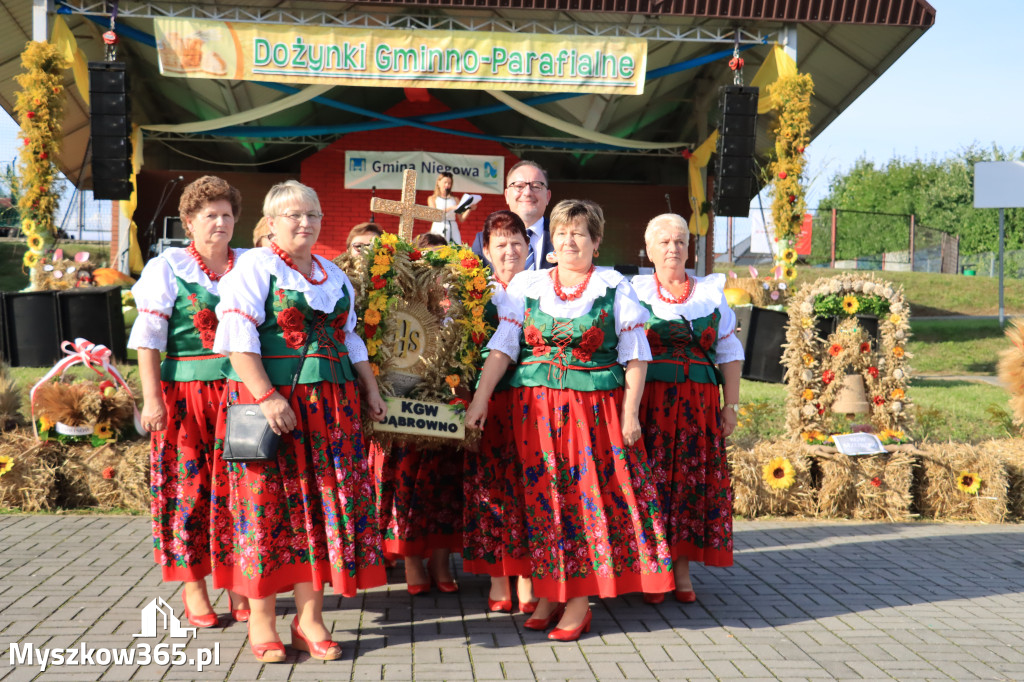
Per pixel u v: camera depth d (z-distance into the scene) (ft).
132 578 14.53
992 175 60.34
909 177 135.85
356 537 11.31
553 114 56.03
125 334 35.42
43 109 37.55
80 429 19.63
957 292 75.82
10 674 10.52
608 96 50.70
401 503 13.94
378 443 13.26
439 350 13.01
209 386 12.16
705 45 46.96
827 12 41.01
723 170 40.78
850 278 21.67
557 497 12.34
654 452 13.93
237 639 11.89
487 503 13.26
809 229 77.51
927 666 11.41
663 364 14.01
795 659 11.57
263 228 13.78
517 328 12.92
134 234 54.90
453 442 12.91
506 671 10.91
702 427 14.24
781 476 20.63
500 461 13.29
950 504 21.26
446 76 40.22
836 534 19.19
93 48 48.19
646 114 57.41
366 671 10.81
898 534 19.30
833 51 47.16
